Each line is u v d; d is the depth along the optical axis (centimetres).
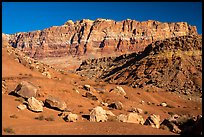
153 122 2697
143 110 5322
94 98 4834
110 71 15262
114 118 3028
